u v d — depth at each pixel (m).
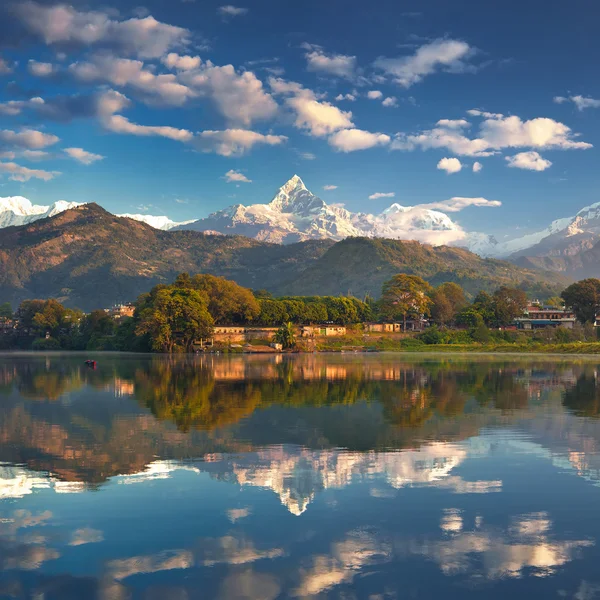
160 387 75.44
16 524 23.39
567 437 40.62
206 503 25.81
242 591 18.39
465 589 18.59
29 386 76.62
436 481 29.30
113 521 23.69
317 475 30.28
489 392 69.88
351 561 20.34
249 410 53.53
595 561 20.47
